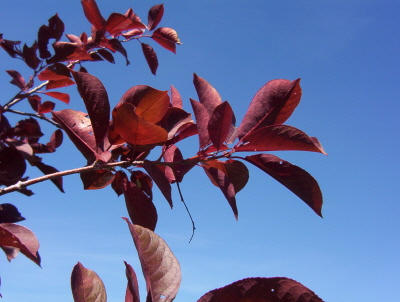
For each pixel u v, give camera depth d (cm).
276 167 39
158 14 85
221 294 18
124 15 74
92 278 25
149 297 21
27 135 53
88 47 76
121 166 39
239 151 39
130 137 37
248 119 40
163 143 38
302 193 39
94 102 38
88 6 74
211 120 38
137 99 38
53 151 62
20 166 43
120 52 77
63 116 40
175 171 43
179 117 42
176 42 84
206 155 40
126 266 22
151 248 21
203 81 44
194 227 43
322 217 39
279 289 18
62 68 66
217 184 43
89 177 46
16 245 35
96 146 39
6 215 42
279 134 38
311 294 18
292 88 39
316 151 37
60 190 52
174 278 21
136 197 45
